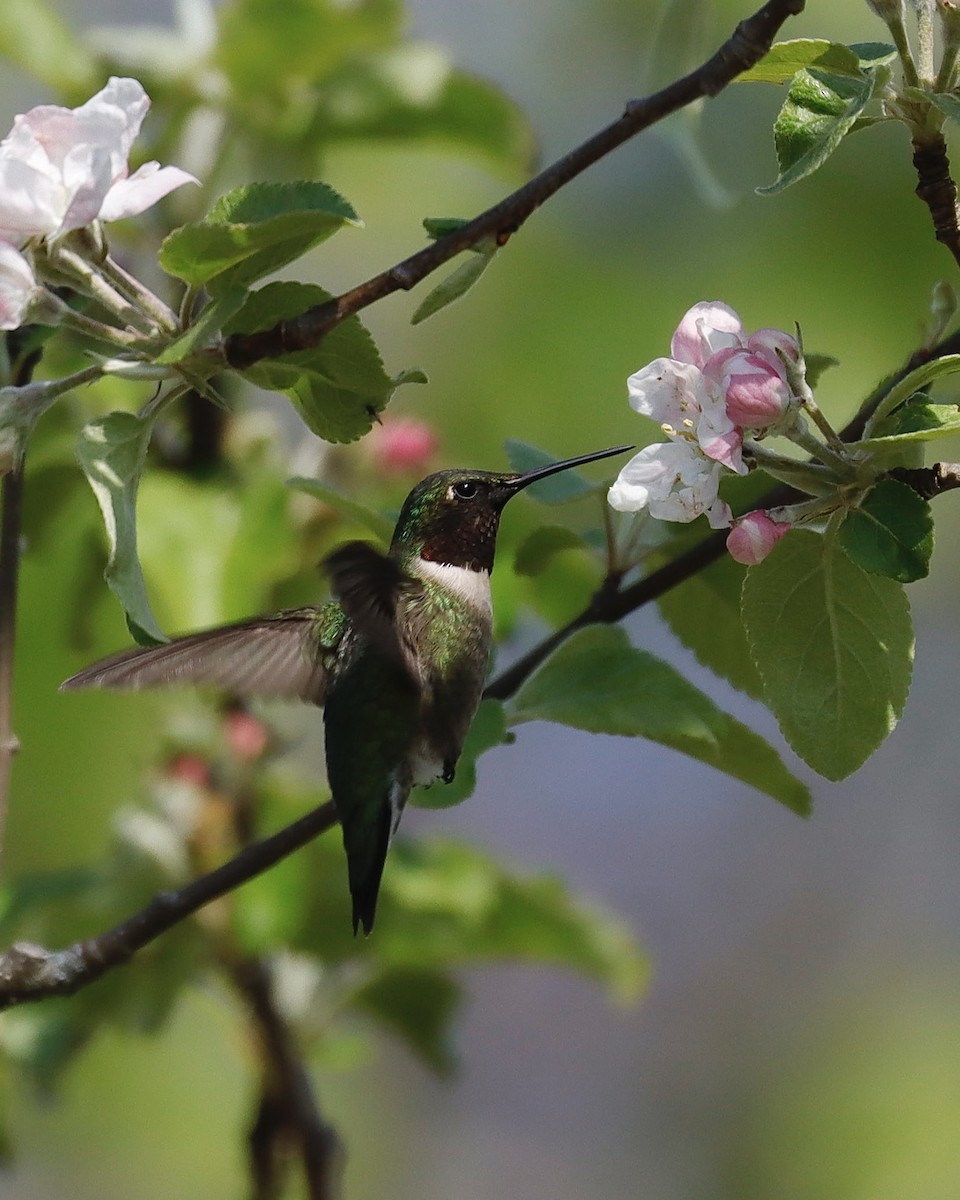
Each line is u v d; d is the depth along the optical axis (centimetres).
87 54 749
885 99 464
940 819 1271
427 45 761
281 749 727
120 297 472
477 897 714
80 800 857
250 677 563
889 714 480
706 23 666
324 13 733
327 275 1020
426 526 575
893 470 451
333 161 991
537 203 461
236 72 746
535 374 959
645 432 947
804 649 483
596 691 532
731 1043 1270
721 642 577
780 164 454
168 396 467
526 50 1054
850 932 1277
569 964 739
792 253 923
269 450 726
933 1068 1188
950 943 1250
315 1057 755
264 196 461
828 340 910
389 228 1009
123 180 471
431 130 766
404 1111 1252
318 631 573
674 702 527
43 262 465
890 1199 1121
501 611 706
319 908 703
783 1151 1195
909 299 909
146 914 523
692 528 569
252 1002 710
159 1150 1052
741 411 439
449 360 978
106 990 713
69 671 782
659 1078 1280
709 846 1322
